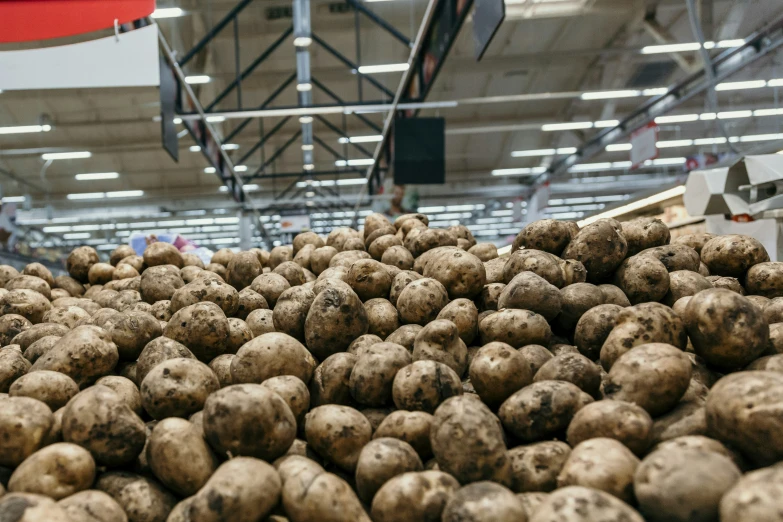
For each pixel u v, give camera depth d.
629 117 14.77
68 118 10.70
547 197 19.50
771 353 2.27
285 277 3.34
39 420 1.94
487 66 13.30
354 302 2.58
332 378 2.33
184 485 1.87
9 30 4.56
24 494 1.58
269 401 1.91
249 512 1.67
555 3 11.02
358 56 9.95
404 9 11.25
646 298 2.68
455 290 2.82
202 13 10.82
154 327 2.69
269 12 11.19
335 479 1.80
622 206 9.09
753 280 2.89
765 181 5.36
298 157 19.66
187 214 22.86
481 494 1.58
